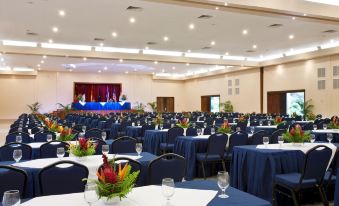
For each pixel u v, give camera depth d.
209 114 17.44
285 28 11.26
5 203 1.69
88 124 12.73
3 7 8.91
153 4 8.62
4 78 23.09
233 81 21.16
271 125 10.17
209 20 10.24
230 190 2.53
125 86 25.75
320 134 7.03
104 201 2.12
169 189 1.98
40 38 13.06
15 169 2.80
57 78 24.02
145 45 14.66
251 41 13.58
